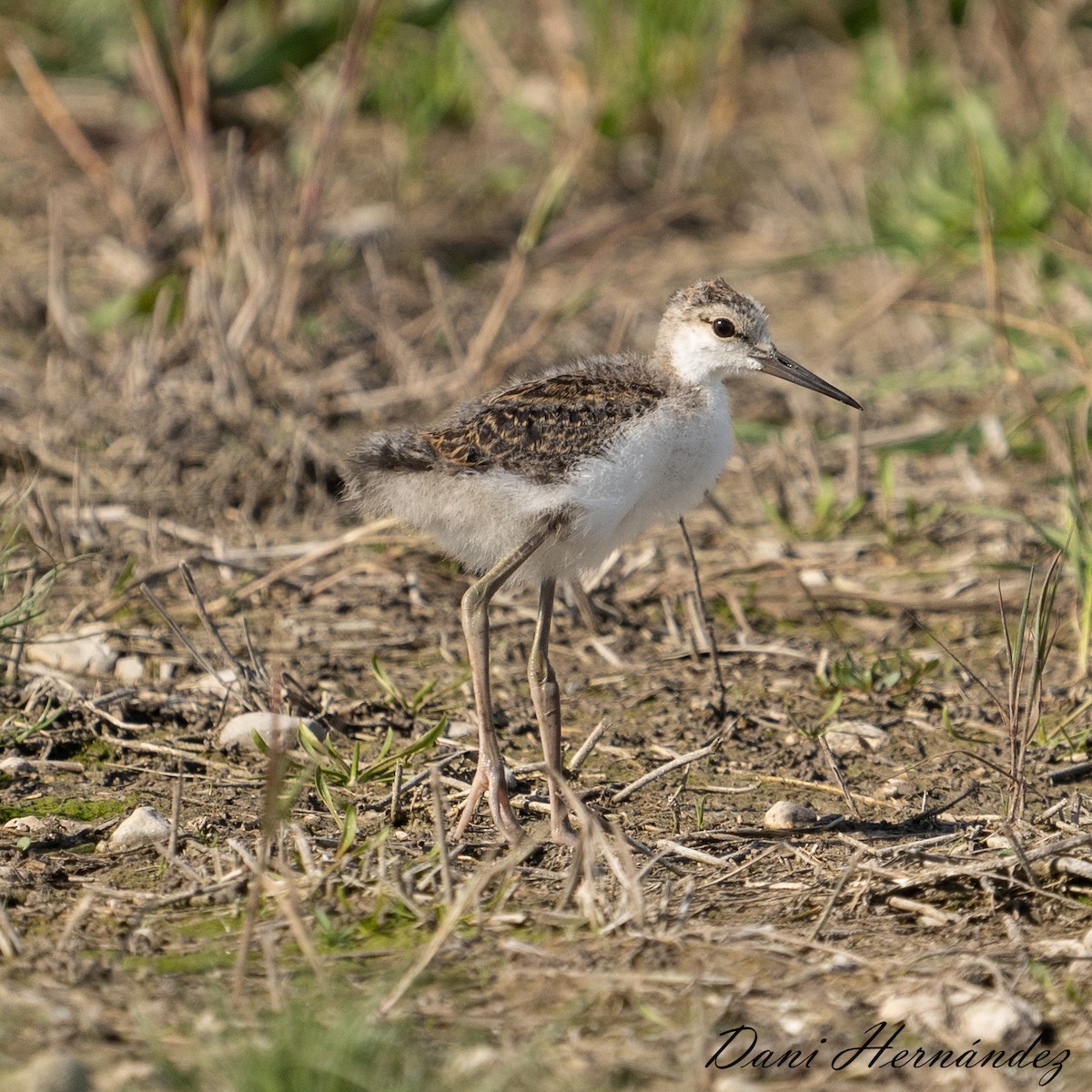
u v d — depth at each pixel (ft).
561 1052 19.67
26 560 35.70
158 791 27.50
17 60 55.52
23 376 46.19
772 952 22.13
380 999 20.53
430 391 44.78
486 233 57.26
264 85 56.24
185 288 48.98
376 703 31.07
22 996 20.63
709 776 28.71
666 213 52.37
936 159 56.85
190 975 21.45
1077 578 33.55
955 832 26.12
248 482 40.68
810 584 37.01
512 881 24.04
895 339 50.65
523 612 35.58
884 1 70.74
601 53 62.95
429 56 65.05
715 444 27.96
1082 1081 19.31
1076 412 44.29
